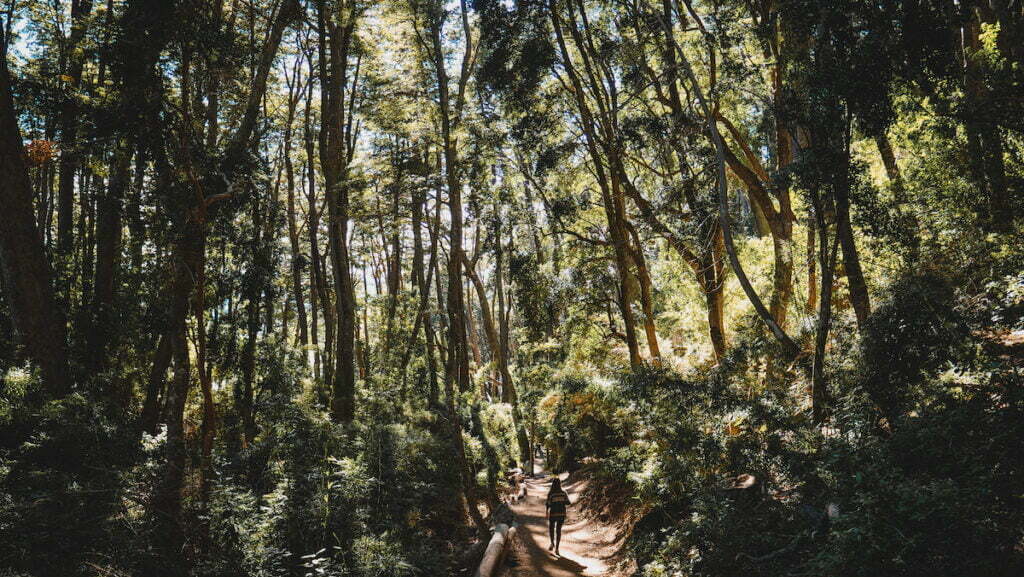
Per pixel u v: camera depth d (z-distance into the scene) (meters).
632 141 16.64
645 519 10.39
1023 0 10.16
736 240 16.91
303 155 28.66
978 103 9.50
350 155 25.30
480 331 63.00
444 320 27.75
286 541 8.96
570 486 20.91
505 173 21.14
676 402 10.34
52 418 8.06
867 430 6.93
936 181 10.84
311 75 24.53
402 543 10.20
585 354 20.84
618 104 19.34
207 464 9.98
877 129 8.61
